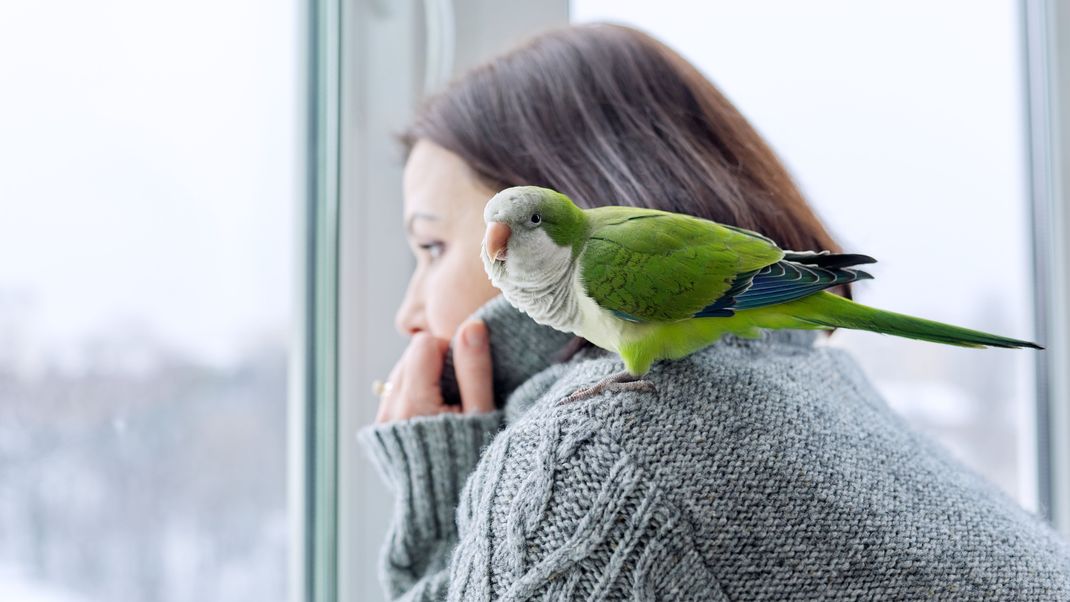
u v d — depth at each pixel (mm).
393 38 1121
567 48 771
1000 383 1259
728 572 512
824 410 594
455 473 712
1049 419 1271
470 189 772
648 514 508
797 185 802
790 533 519
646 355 591
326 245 1109
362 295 1124
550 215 607
